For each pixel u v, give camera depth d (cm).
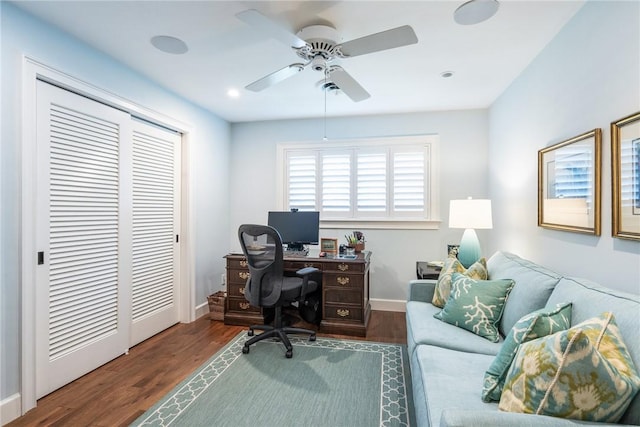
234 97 320
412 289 253
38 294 194
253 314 324
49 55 195
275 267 256
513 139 278
